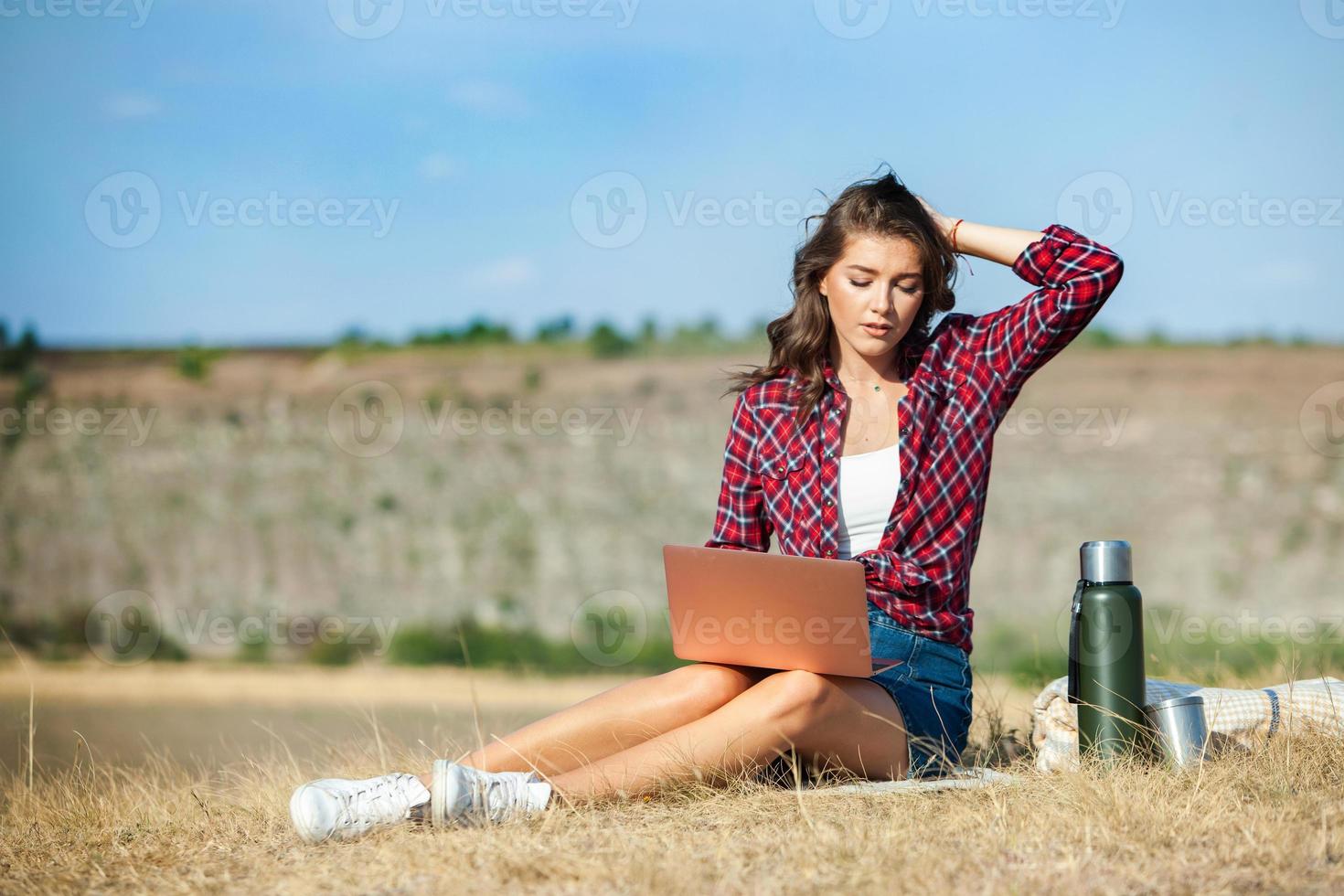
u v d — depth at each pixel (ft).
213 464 195.11
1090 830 17.57
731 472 24.73
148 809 23.91
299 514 184.03
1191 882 15.69
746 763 20.85
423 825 19.67
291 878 17.46
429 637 145.69
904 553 22.93
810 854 17.13
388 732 30.09
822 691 20.97
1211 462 198.39
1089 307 23.13
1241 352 259.80
